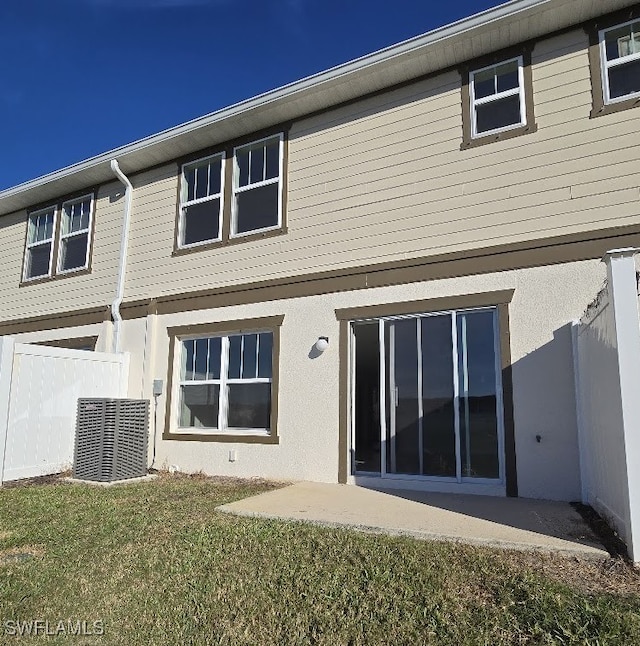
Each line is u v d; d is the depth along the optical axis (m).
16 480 7.89
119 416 8.11
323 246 8.25
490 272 6.83
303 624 3.17
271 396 8.26
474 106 7.39
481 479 6.52
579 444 5.92
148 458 9.31
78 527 5.18
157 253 10.16
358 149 8.22
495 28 6.93
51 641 3.06
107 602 3.51
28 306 12.09
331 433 7.62
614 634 2.90
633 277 4.22
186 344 9.55
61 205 12.02
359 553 4.18
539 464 6.15
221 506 5.80
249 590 3.62
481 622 3.10
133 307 10.17
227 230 9.33
